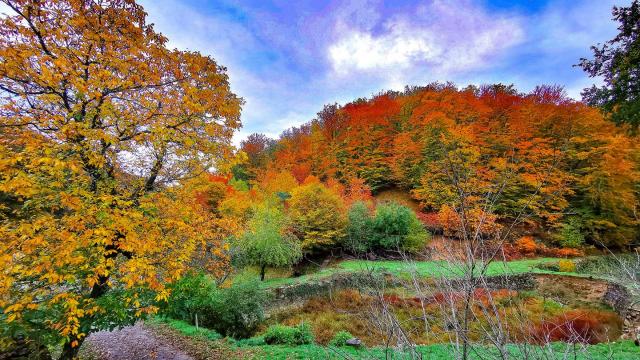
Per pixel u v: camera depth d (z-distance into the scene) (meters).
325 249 27.25
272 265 23.27
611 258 21.41
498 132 29.89
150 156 7.25
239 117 7.80
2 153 4.95
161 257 6.45
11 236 4.92
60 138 5.27
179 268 6.39
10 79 5.46
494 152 27.94
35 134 5.43
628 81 10.14
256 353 9.90
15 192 4.97
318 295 17.59
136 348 10.88
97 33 5.84
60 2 5.72
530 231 26.25
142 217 6.10
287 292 17.09
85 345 11.12
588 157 26.02
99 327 6.39
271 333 11.37
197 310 13.57
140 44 6.33
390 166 38.22
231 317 13.43
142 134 6.43
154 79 6.41
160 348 10.83
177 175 7.49
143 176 7.20
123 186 6.90
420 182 32.62
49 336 5.50
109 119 5.98
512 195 16.42
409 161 35.94
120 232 5.62
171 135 6.33
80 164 5.50
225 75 7.51
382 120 42.62
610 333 12.15
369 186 37.53
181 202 7.09
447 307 2.61
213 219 7.96
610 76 10.57
